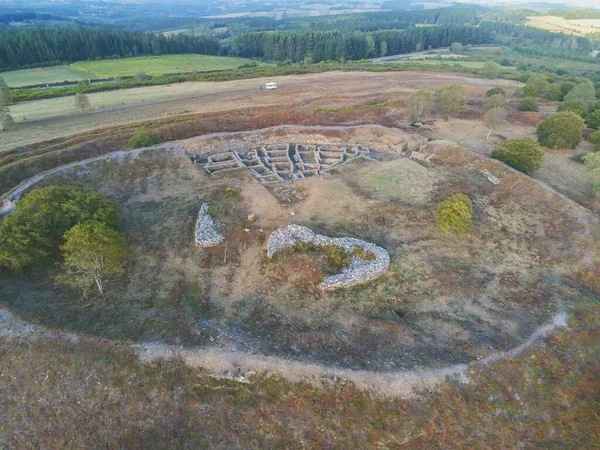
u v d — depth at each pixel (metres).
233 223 35.34
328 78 95.81
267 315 26.55
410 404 21.11
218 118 59.00
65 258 29.11
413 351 23.59
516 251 33.62
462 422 20.95
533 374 22.89
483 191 42.09
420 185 43.41
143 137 49.44
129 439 20.25
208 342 23.50
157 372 21.92
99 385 21.55
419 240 34.69
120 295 27.55
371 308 27.59
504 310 27.17
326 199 39.88
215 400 21.28
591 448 20.91
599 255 32.34
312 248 31.75
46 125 63.03
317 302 27.88
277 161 48.56
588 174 43.53
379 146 53.28
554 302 27.33
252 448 20.16
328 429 20.59
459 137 56.41
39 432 20.48
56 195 32.19
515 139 46.75
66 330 23.61
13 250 27.64
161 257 31.59
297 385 21.58
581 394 22.83
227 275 30.06
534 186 40.69
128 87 86.69
